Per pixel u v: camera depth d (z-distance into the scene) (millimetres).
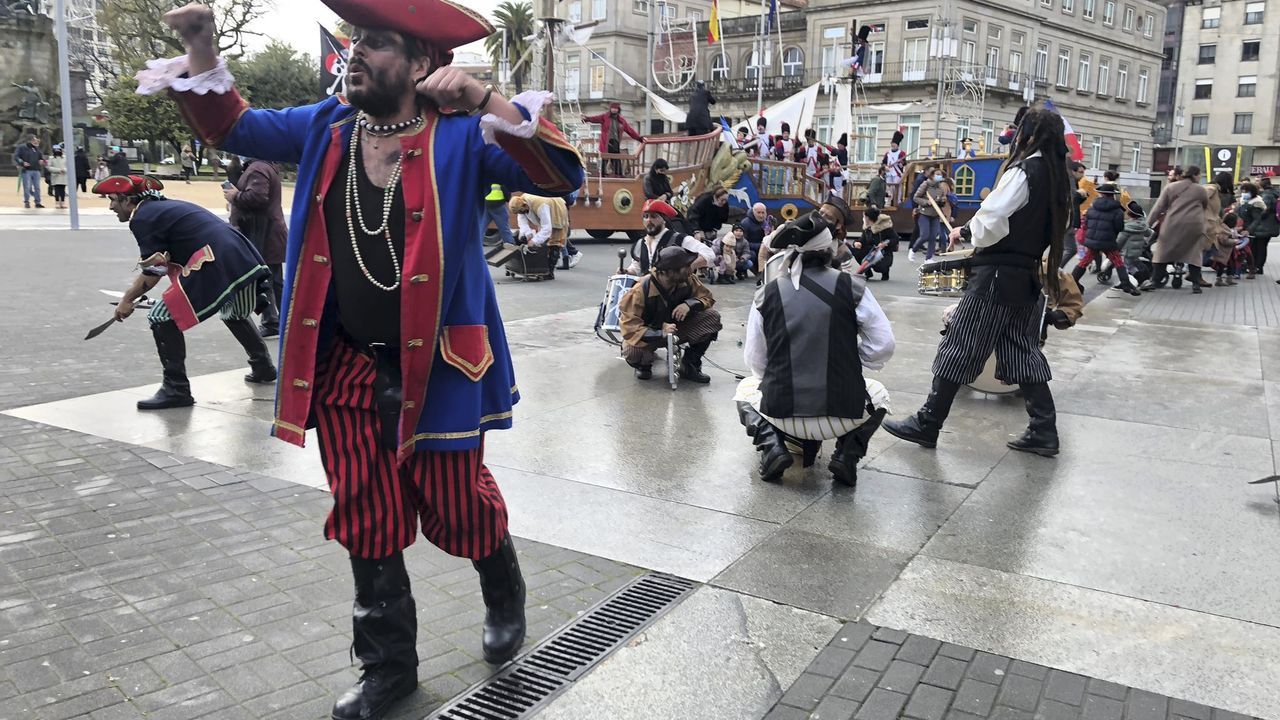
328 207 2688
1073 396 6848
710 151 19719
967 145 24297
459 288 2719
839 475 4812
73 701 2779
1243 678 3070
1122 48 59594
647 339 6898
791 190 21672
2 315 9141
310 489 4617
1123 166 62156
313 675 2967
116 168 27141
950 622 3418
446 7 2564
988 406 6527
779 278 4762
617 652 3158
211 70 2564
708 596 3590
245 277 6172
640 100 57562
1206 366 7988
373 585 2773
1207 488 4883
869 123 49750
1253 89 75312
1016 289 5133
